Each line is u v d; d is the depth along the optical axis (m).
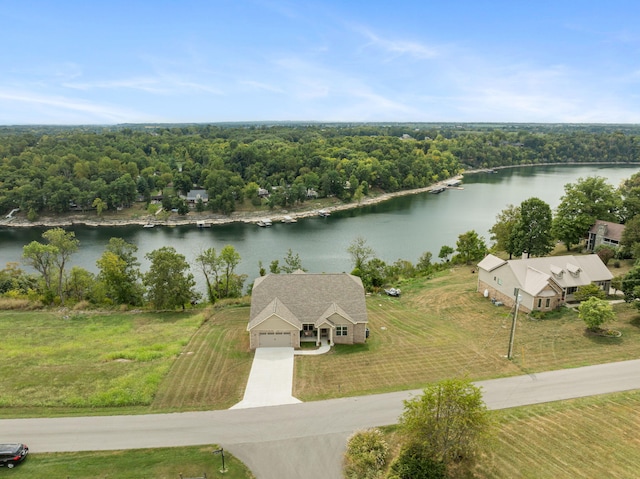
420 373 39.97
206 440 30.89
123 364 42.34
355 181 167.50
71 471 27.88
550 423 32.03
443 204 158.62
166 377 39.59
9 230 126.12
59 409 34.59
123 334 51.97
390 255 96.38
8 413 34.00
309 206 153.62
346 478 27.38
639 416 32.69
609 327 47.91
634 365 40.28
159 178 162.50
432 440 27.41
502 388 36.88
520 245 70.94
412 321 53.53
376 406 34.72
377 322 53.38
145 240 113.94
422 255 93.12
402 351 44.78
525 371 39.84
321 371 40.62
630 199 80.06
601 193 78.50
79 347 47.12
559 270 54.97
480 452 28.83
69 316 58.94
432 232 117.00
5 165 151.38
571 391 36.28
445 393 27.25
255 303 48.16
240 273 85.69
